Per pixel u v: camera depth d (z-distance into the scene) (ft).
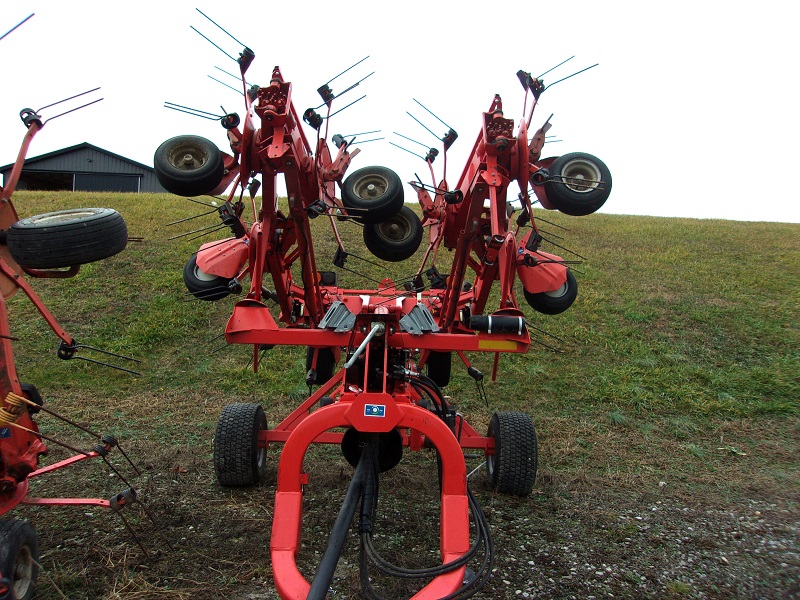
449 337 14.05
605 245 54.95
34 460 11.37
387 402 10.64
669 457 21.88
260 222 16.37
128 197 65.26
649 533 15.44
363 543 10.02
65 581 12.08
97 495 16.61
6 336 10.39
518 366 31.53
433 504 16.69
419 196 20.04
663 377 30.19
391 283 21.42
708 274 47.06
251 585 12.25
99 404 25.23
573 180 14.96
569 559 13.89
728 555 14.38
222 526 14.85
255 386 28.07
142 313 35.60
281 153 13.35
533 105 15.87
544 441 22.98
